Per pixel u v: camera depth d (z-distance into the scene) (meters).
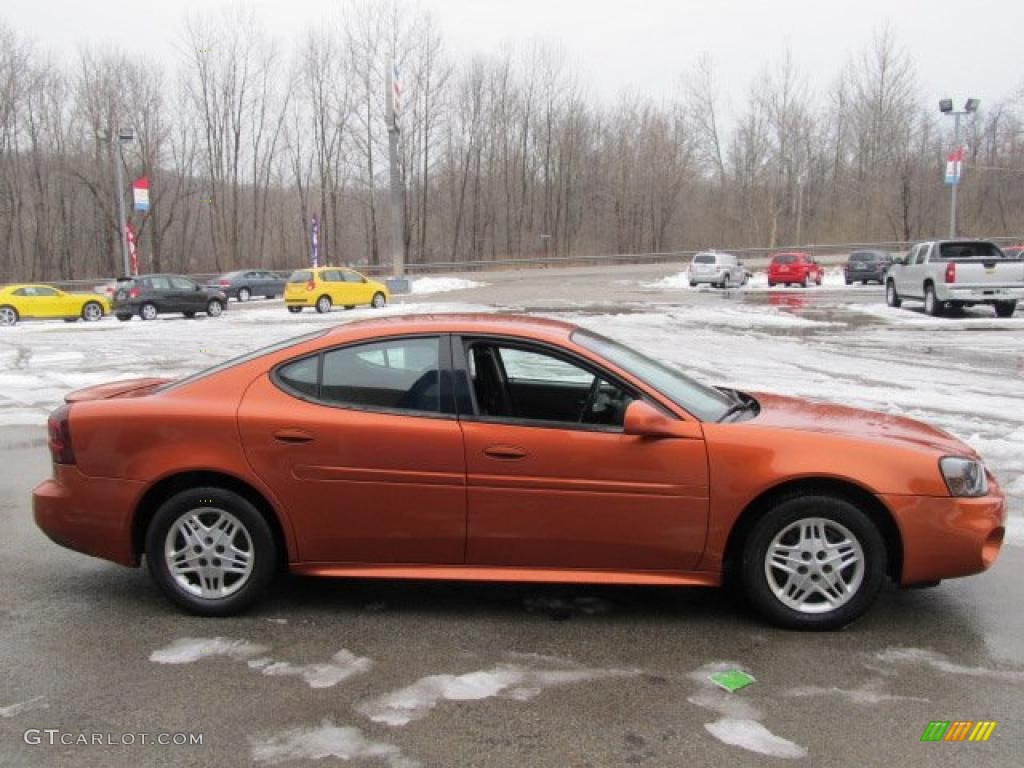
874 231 63.81
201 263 68.38
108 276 62.69
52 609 4.29
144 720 3.20
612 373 4.13
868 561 3.92
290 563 4.16
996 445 7.86
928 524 3.88
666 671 3.59
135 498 4.14
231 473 4.08
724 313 23.89
